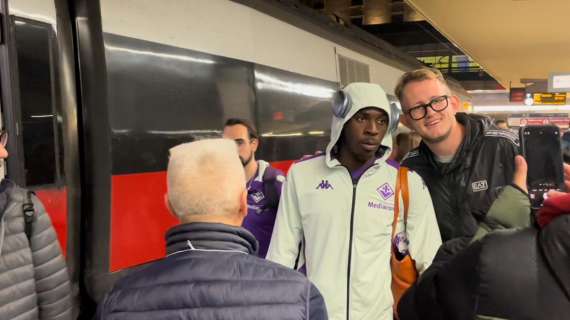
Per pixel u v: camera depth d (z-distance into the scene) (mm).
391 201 1962
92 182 2908
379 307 1910
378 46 7871
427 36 20562
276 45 4754
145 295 1134
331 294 1896
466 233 2186
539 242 980
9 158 2455
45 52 2725
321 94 5559
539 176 1447
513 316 970
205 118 3637
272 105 4586
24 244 1925
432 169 2297
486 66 14820
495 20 8555
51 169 2711
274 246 2037
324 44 5805
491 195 2127
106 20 2926
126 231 2957
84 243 2936
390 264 2008
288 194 2064
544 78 18141
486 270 1006
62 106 2807
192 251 1188
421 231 1981
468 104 15984
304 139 5164
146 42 3166
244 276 1140
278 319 1092
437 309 1143
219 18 3916
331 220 1929
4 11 2457
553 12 7965
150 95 3164
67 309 2131
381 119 1909
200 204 1214
